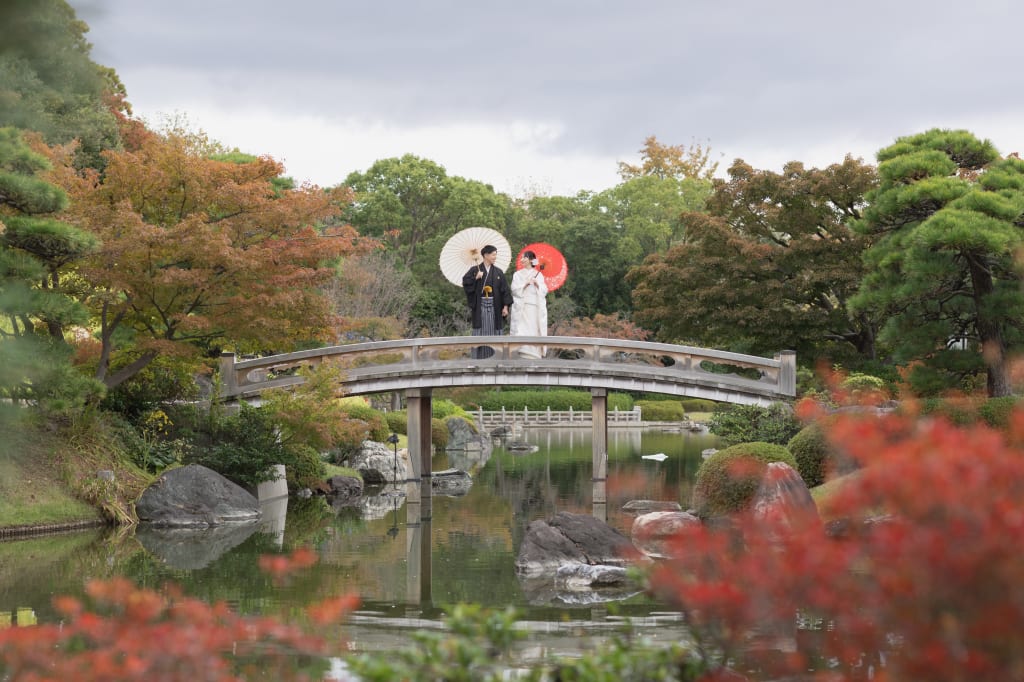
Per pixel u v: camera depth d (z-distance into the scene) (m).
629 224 64.75
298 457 25.38
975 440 4.48
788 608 4.89
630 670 5.51
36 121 8.02
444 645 5.34
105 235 19.25
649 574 5.48
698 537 5.46
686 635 10.05
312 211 22.09
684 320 31.86
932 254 18.69
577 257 64.12
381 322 42.59
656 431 51.91
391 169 64.00
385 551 16.33
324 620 6.30
